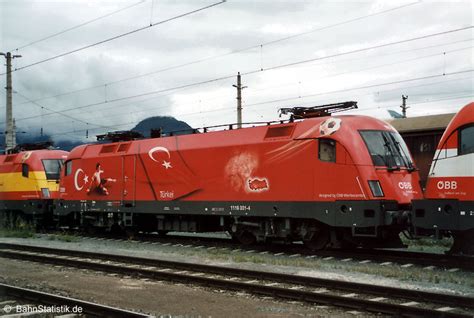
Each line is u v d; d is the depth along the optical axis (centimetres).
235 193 1769
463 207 1252
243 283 1046
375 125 1549
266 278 1155
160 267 1378
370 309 870
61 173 2512
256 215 1700
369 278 1179
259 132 1741
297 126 1641
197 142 1922
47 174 2692
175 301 966
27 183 2695
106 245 2009
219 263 1465
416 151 2188
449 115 2192
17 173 2758
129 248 1894
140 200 2106
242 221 1795
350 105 1630
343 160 1502
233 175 1780
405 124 2288
